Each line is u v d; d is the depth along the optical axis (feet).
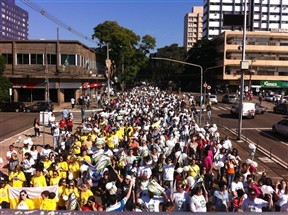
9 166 40.65
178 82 343.46
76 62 169.37
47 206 27.66
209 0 443.73
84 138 51.24
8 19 622.54
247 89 206.59
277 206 28.89
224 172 43.65
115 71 261.03
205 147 46.85
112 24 257.75
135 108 100.94
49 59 166.30
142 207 29.91
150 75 388.57
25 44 164.76
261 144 80.23
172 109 96.78
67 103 172.24
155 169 37.50
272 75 276.21
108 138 51.70
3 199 31.22
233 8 439.22
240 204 29.22
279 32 273.33
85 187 30.48
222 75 277.85
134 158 40.63
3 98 145.28
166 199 29.71
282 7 428.15
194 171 35.96
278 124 92.89
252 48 272.72
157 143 47.21
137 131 57.36
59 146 58.80
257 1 429.38
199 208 27.63
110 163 39.91
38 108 140.77
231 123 114.93
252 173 39.14
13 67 164.25
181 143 51.39
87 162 39.96
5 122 111.24
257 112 142.92
